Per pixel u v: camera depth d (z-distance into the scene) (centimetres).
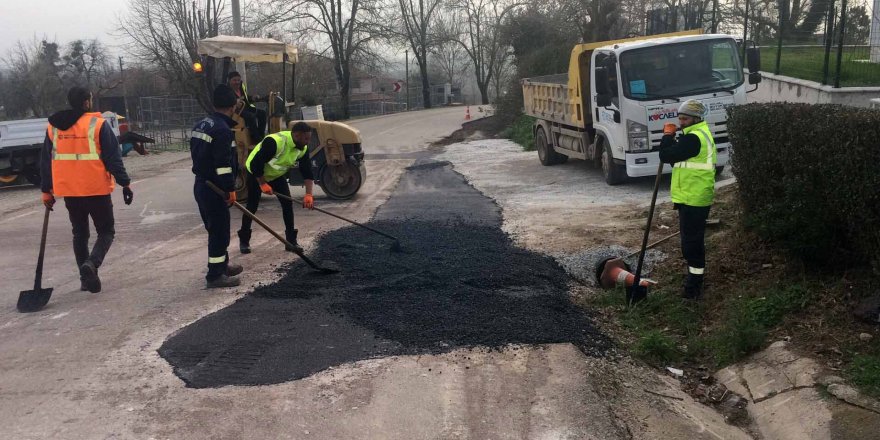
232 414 408
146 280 708
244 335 532
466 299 605
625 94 1099
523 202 1110
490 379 452
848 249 534
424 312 571
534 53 2692
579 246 791
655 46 1114
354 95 6981
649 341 525
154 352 504
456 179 1452
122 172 668
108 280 716
